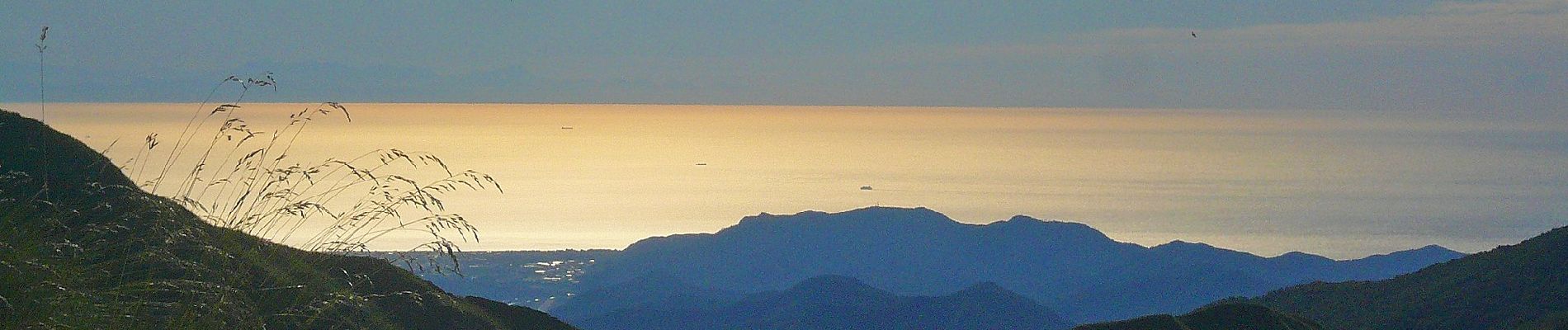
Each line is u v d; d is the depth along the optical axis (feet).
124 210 25.61
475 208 638.12
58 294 22.07
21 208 25.63
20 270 21.80
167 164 26.81
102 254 24.63
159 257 24.09
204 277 25.11
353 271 38.60
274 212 25.36
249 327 25.18
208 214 25.43
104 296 23.36
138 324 22.61
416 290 41.39
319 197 26.71
